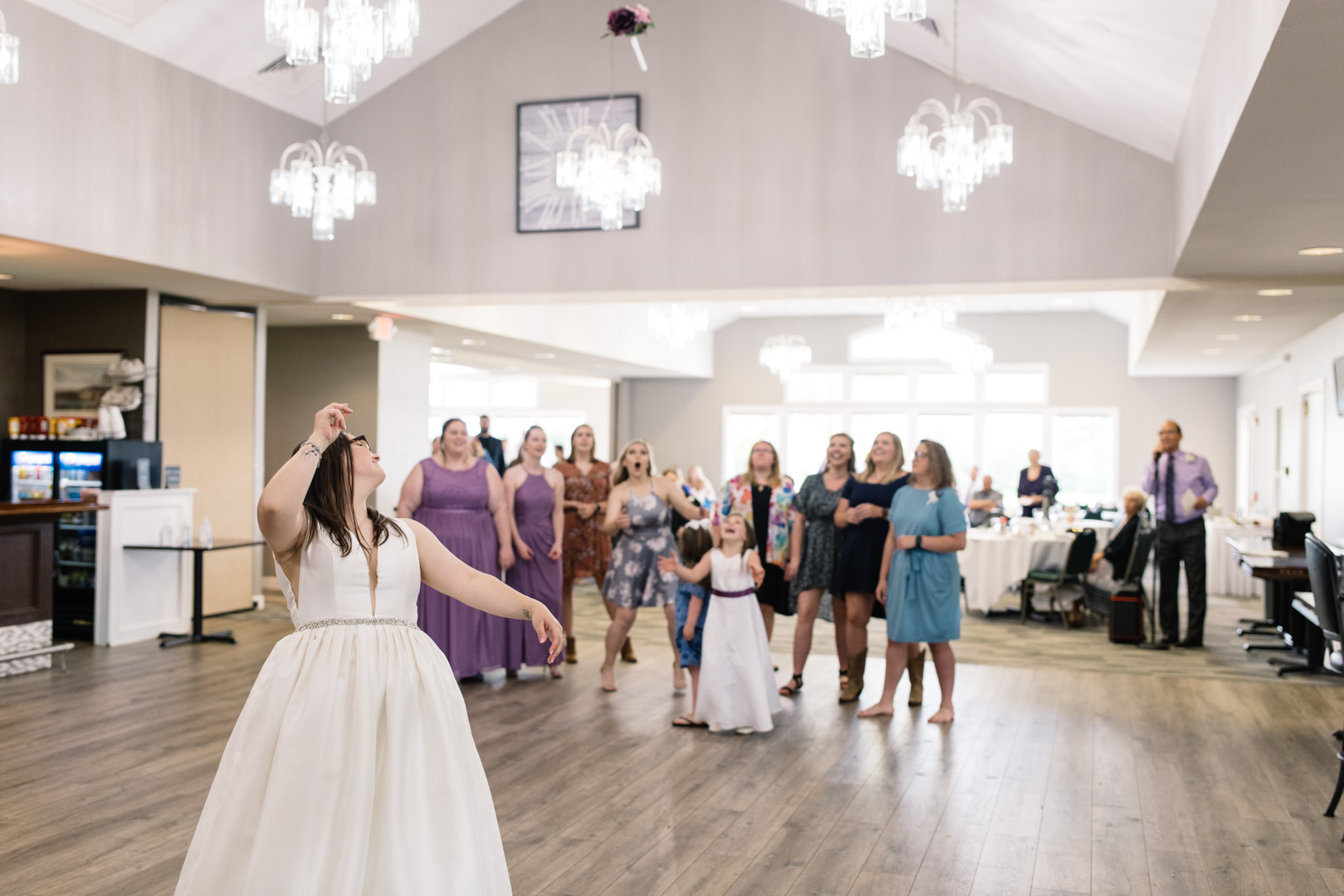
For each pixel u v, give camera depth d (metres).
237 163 7.46
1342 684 6.41
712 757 4.64
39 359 8.20
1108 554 8.37
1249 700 5.89
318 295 8.34
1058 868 3.39
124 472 7.49
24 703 5.50
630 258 7.75
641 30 6.35
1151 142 6.50
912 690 5.75
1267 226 5.30
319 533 2.22
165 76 6.82
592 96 7.84
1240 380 14.72
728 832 3.70
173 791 4.07
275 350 10.43
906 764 4.56
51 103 6.04
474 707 5.52
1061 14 4.98
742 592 5.08
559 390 19.36
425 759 2.15
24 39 5.86
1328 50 2.92
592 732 5.03
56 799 3.98
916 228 7.21
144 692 5.77
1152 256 6.82
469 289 8.07
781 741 4.91
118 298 8.00
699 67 7.65
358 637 2.17
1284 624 7.94
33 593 6.29
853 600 5.66
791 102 7.46
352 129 8.29
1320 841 3.64
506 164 8.02
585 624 8.70
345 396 10.22
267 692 2.12
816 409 17.06
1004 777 4.39
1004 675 6.63
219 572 8.69
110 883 3.19
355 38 3.82
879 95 7.31
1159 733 5.13
